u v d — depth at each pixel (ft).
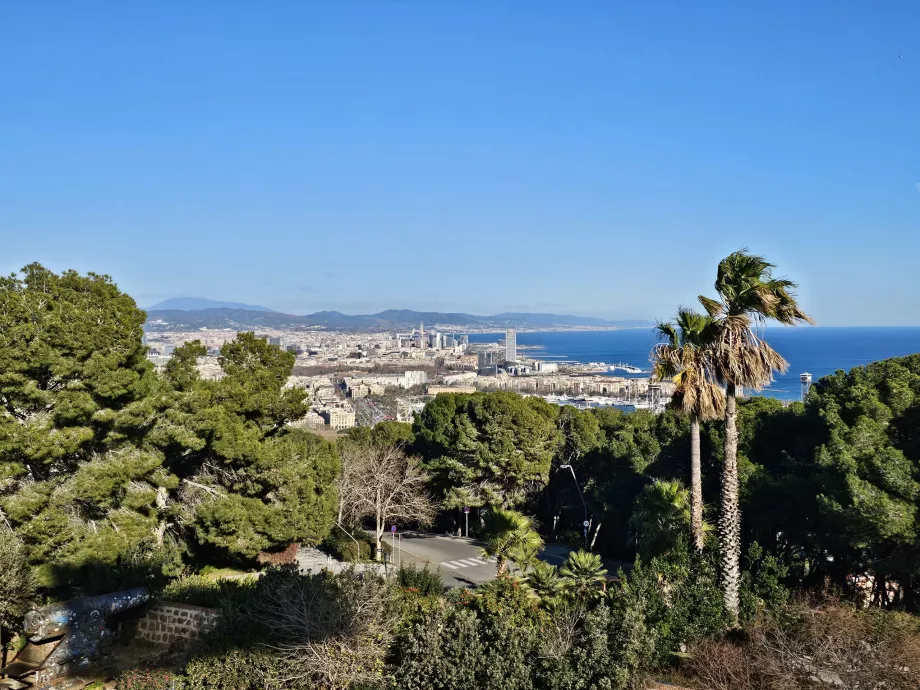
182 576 82.33
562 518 155.84
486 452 140.05
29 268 81.71
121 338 81.56
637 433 129.59
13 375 71.61
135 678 55.36
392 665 54.44
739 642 55.01
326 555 122.62
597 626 53.67
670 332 67.51
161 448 86.12
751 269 61.41
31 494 71.31
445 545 137.80
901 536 68.44
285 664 52.13
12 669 57.62
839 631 49.85
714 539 64.03
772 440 101.65
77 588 74.74
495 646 53.01
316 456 104.06
